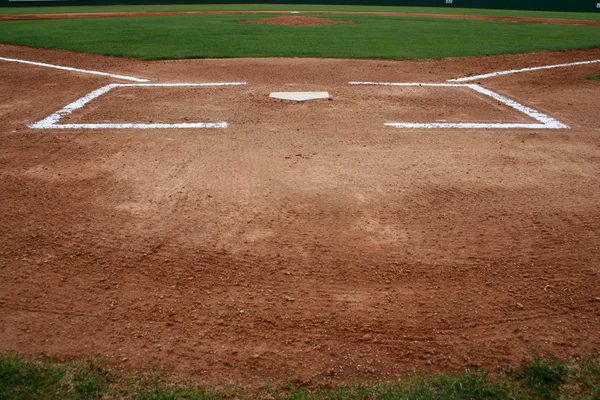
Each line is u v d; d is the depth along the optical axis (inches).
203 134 238.1
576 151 219.3
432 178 186.9
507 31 719.1
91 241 141.4
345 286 123.3
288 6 1417.3
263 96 317.4
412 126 254.7
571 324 109.6
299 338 105.9
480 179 186.4
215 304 116.2
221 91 331.0
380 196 171.5
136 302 116.4
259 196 170.7
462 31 714.2
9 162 199.2
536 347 102.8
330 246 140.2
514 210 161.8
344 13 1118.4
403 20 914.1
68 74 382.9
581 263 132.1
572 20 968.9
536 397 89.2
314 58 464.8
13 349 100.7
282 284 123.6
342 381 94.4
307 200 167.9
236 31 693.9
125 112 276.5
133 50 499.8
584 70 413.1
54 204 163.3
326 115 274.4
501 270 129.3
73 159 203.5
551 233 147.3
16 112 275.1
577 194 174.1
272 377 95.3
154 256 134.4
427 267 130.6
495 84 363.9
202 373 95.8
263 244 140.7
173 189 175.5
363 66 429.1
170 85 349.1
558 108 295.7
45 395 87.9
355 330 108.4
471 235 146.3
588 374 94.4
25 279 124.2
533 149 221.5
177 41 576.1
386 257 135.0
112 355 99.9
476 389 90.4
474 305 116.2
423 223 153.3
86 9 1258.0
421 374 96.3
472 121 265.3
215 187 177.5
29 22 844.0
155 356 99.9
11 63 425.1
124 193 171.9
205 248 138.3
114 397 88.5
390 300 118.2
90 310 113.5
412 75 393.7
